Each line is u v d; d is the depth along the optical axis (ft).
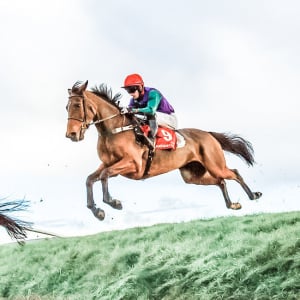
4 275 42.29
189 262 32.58
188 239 37.04
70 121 31.63
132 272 33.42
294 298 25.35
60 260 41.24
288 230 32.30
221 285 28.17
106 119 32.22
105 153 32.60
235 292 27.25
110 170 31.42
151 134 32.94
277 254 29.37
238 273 28.60
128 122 32.73
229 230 36.83
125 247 39.47
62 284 37.68
